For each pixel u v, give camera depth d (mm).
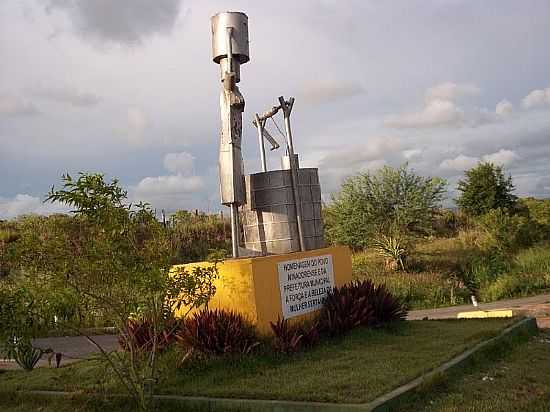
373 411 5645
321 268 10734
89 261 6414
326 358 8141
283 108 11375
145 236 6938
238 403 6316
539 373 7531
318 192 11602
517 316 11695
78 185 6250
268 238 10953
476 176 35844
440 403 6176
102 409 6863
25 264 6535
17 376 8875
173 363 7727
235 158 10125
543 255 23938
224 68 10281
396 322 10734
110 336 14891
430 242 29438
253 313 8930
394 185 27719
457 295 20531
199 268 7641
